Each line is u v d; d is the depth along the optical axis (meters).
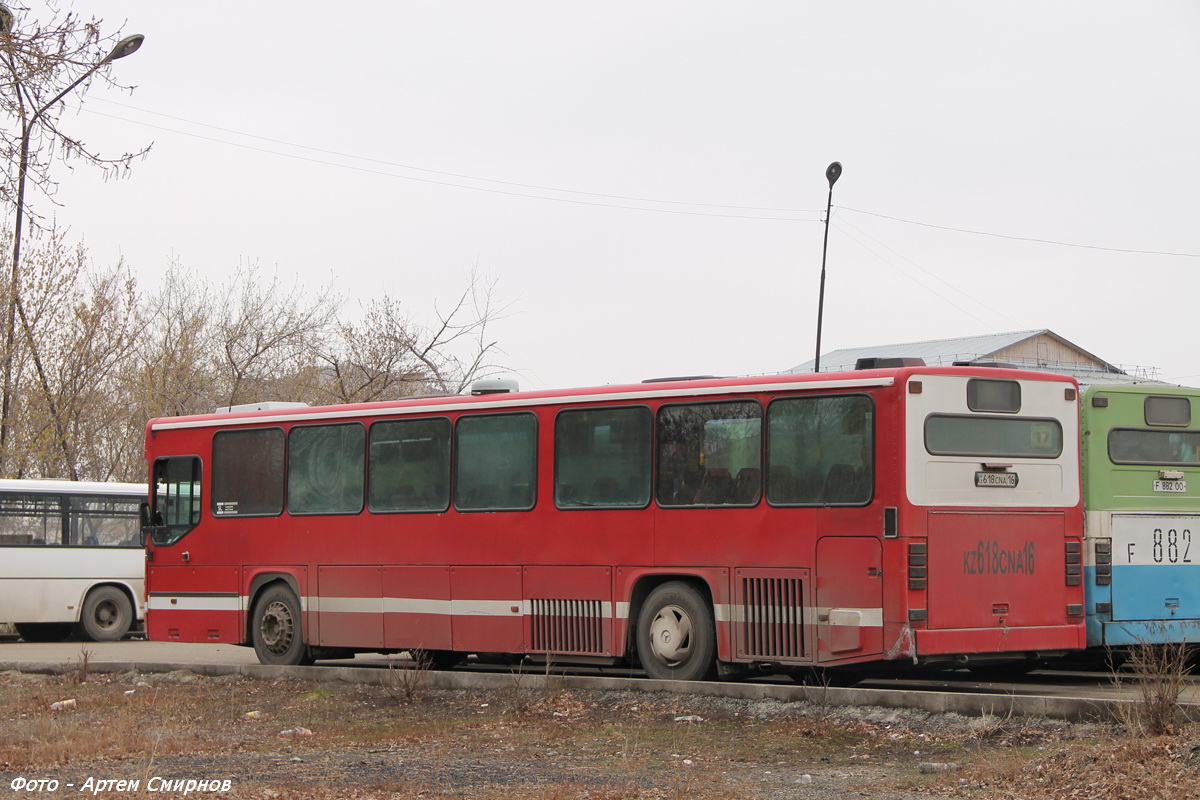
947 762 10.16
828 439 13.09
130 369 39.50
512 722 12.93
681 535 13.98
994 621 12.84
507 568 15.34
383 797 9.17
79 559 26.73
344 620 16.81
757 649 13.32
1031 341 57.53
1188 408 14.77
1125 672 15.57
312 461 17.39
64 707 15.18
